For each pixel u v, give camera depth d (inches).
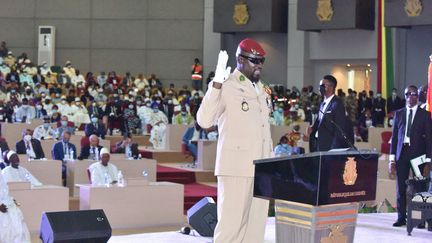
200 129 940.0
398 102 1152.8
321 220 235.6
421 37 1226.6
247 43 277.6
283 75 1382.9
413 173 413.7
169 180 857.5
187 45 1498.5
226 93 275.1
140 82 1421.0
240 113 274.2
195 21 1493.6
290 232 242.1
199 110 274.4
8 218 466.3
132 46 1519.4
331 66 1332.4
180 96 1331.2
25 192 584.7
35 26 1514.5
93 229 331.3
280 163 238.2
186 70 1498.5
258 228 285.1
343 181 231.8
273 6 1326.3
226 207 275.0
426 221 405.1
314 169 226.8
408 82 1238.9
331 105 409.1
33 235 581.0
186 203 746.2
